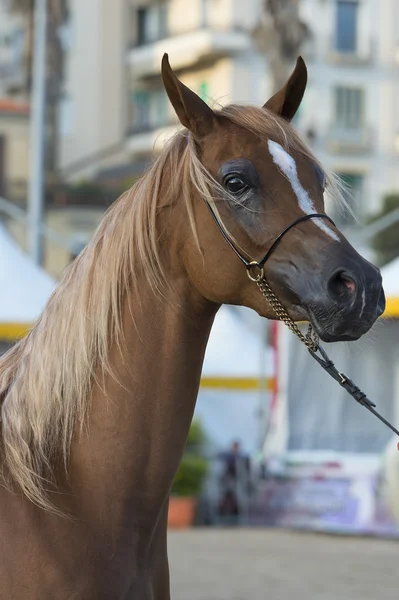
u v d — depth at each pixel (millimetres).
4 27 53500
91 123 54656
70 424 4223
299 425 17219
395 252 39594
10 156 48719
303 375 17141
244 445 20609
